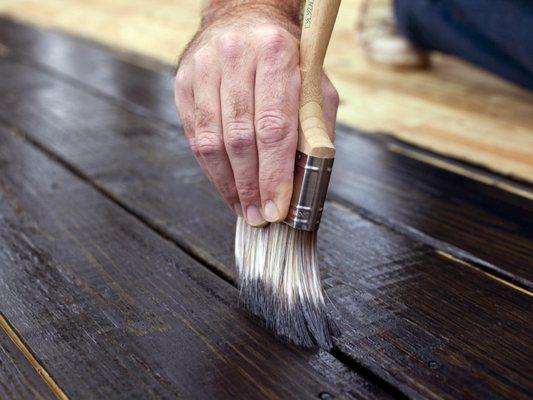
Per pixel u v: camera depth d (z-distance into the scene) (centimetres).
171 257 115
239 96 89
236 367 86
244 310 99
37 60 262
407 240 124
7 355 88
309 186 86
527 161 166
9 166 156
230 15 100
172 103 210
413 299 103
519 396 82
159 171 154
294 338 91
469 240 124
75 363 86
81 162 158
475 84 238
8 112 197
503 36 199
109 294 103
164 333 93
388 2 253
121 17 351
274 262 96
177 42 295
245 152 89
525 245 123
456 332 95
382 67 257
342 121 196
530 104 214
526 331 96
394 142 179
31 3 391
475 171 160
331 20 88
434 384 83
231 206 100
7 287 104
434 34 230
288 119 86
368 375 86
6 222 127
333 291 104
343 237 124
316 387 83
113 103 208
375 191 147
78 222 128
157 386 82
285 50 88
